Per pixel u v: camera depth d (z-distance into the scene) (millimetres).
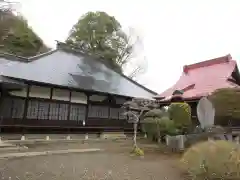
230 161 7020
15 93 15734
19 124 15625
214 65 25750
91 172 7891
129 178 7359
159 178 7469
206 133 13336
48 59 21609
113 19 37656
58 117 17906
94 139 18438
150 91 27484
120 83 25125
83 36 36031
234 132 14133
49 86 16797
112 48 36406
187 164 8180
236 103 13961
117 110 22266
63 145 14930
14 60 18375
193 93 22031
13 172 7430
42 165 8633
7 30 28344
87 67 24922
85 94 19828
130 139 20484
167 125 14211
